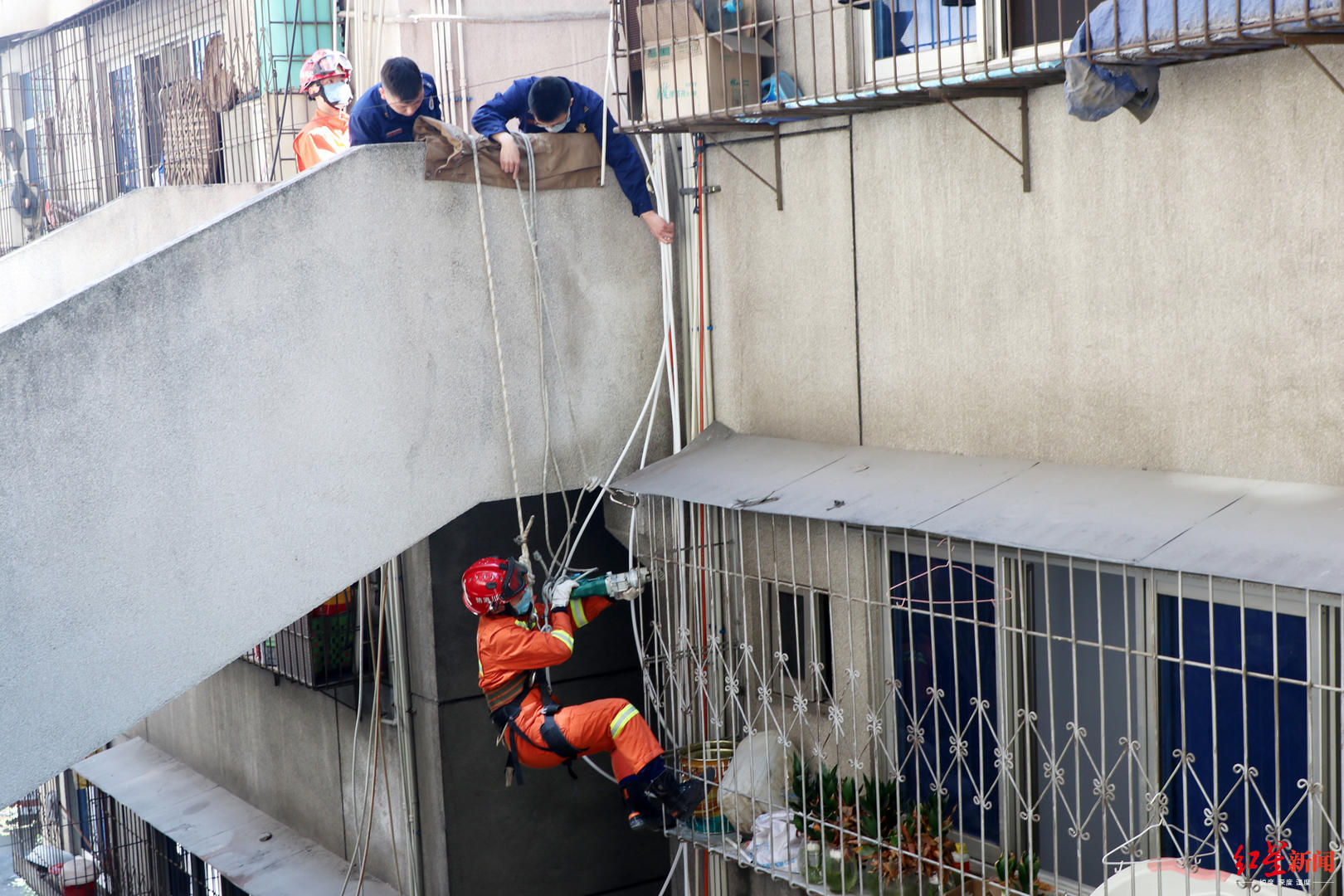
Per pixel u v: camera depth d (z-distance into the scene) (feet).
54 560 16.01
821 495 18.49
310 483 18.57
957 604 18.80
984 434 18.20
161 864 39.17
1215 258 15.25
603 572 26.07
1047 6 16.62
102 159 37.93
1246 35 13.02
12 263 27.58
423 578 24.56
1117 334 16.39
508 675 19.38
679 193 22.65
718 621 22.35
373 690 27.07
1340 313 14.12
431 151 19.58
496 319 20.65
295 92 29.91
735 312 22.00
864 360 19.83
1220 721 15.88
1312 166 14.20
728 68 19.52
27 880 46.80
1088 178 16.44
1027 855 17.57
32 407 15.69
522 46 27.22
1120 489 15.90
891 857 18.35
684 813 18.71
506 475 21.11
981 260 17.89
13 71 42.78
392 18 25.94
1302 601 14.71
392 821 25.89
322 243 18.47
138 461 16.70
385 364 19.33
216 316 17.34
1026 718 17.21
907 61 18.54
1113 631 16.92
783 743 19.99
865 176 19.27
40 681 16.02
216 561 17.56
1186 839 14.58
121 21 36.60
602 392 22.26
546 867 25.77
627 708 18.76
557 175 21.16
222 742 34.88
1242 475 15.29
